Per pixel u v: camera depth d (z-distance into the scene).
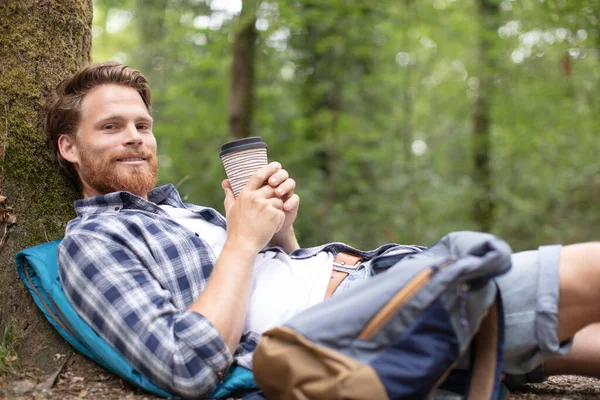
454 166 9.58
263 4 6.84
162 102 8.09
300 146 8.24
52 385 1.83
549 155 8.71
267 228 1.83
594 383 2.03
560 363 1.82
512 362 1.62
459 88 9.53
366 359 1.41
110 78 2.18
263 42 7.72
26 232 2.18
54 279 1.92
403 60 9.86
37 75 2.29
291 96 8.88
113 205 2.09
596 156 8.43
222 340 1.66
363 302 1.46
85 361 1.98
